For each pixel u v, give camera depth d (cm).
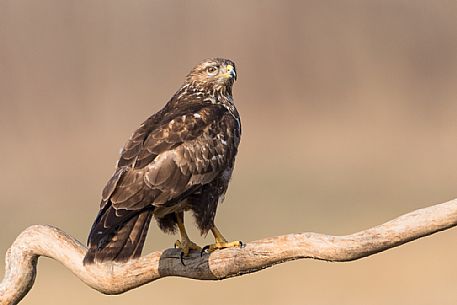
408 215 892
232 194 3091
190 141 1024
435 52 5925
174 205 1004
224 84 1112
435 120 5312
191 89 1120
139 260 977
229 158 1057
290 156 3962
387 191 3166
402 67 5903
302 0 5938
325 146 4303
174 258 972
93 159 4081
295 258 933
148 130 1030
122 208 953
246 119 5375
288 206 2886
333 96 5719
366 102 5638
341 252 908
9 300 1030
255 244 944
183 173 1005
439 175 3491
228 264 954
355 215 2794
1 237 2672
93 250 920
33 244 1015
